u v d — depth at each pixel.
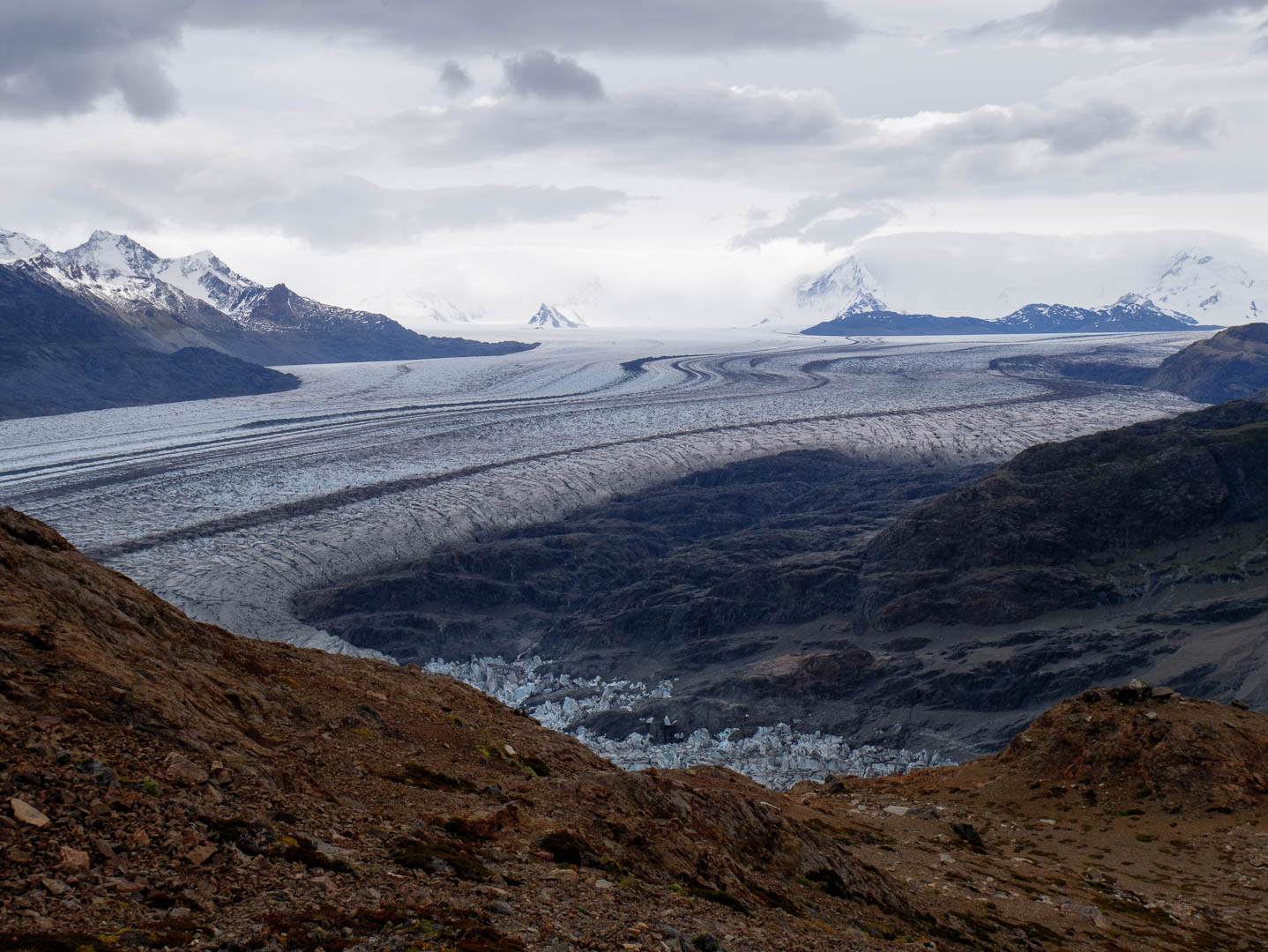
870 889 26.00
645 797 24.33
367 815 18.16
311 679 27.25
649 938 15.38
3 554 22.31
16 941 10.62
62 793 14.16
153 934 11.63
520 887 16.77
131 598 24.27
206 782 16.47
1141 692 52.88
